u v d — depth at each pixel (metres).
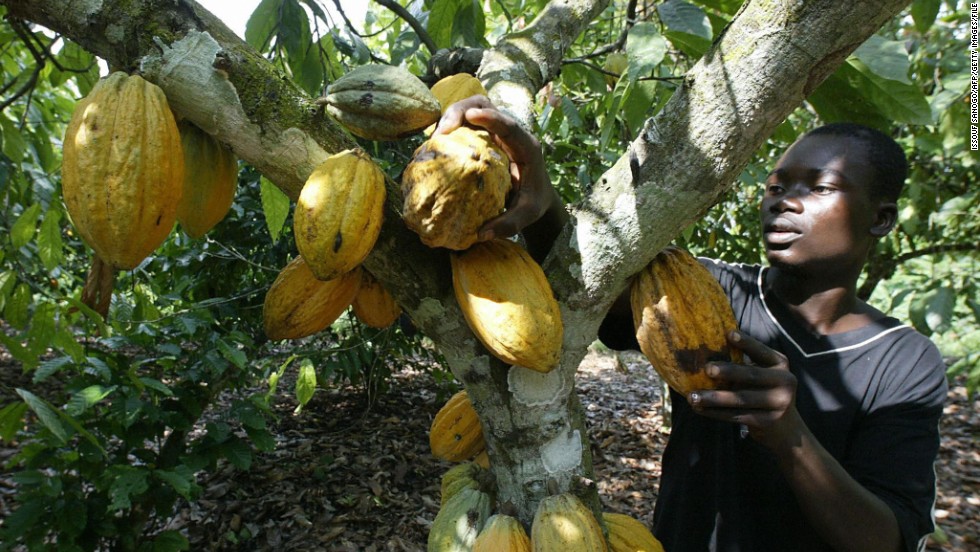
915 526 1.26
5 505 3.92
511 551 1.19
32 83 1.60
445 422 1.49
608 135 2.05
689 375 1.16
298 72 2.22
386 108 1.11
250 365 3.97
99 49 1.10
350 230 1.01
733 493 1.49
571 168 4.09
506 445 1.26
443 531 1.33
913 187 4.20
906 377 1.39
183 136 1.20
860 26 0.96
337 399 6.45
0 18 2.06
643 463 5.67
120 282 3.76
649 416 6.84
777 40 0.99
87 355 2.84
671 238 1.17
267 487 4.68
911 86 1.43
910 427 1.36
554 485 1.25
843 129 1.39
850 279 1.46
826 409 1.43
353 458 5.20
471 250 1.13
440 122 1.05
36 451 2.90
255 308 4.36
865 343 1.44
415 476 5.06
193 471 3.15
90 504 3.01
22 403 1.90
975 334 7.42
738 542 1.47
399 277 1.17
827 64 1.00
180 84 1.07
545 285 1.11
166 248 4.07
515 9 3.58
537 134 2.60
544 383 1.22
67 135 1.03
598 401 7.29
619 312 1.56
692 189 1.11
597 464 5.64
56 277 3.48
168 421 3.09
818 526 1.18
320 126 1.13
